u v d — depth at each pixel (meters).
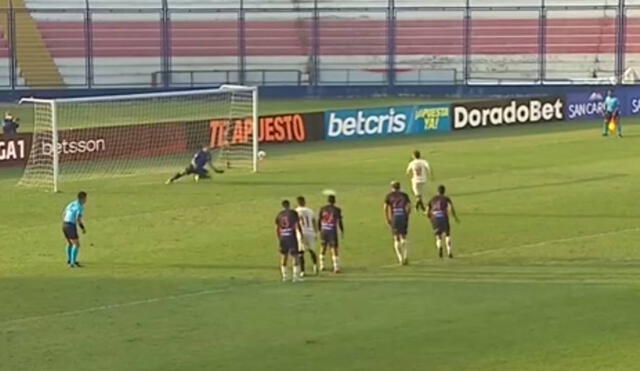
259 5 148.00
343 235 60.72
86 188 78.12
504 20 145.50
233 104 102.62
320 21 145.88
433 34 144.75
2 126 107.31
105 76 140.88
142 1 147.00
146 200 73.25
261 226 64.62
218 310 47.00
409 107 106.44
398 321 44.91
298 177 81.94
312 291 50.19
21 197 74.94
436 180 79.81
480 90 132.75
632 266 54.66
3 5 143.88
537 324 44.22
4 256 57.81
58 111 107.44
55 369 39.41
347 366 39.19
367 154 93.88
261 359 40.12
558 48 144.25
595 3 146.12
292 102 130.75
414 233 62.94
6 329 44.47
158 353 41.03
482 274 53.28
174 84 139.00
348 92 134.62
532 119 112.31
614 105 103.88
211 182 80.25
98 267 55.19
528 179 80.19
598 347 41.03
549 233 62.50
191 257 57.19
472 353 40.50
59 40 142.25
